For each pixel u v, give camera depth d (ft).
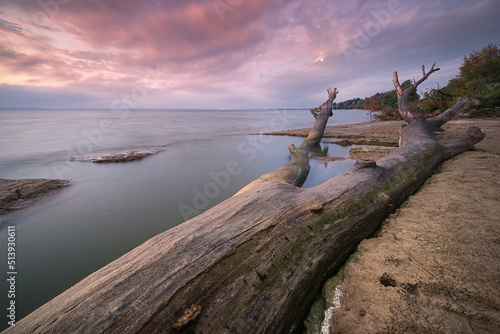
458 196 8.77
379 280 5.14
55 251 10.68
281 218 6.43
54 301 4.30
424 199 9.29
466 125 31.94
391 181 9.89
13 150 36.29
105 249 10.84
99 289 4.23
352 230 7.04
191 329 3.78
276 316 4.49
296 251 5.66
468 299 4.24
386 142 30.35
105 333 3.50
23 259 10.09
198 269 4.61
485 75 46.78
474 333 3.65
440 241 6.01
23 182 19.53
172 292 4.12
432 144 15.29
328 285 5.68
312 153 29.76
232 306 4.23
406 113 24.29
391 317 4.09
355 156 26.35
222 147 38.32
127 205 15.74
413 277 4.92
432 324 3.86
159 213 14.52
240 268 4.84
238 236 5.64
